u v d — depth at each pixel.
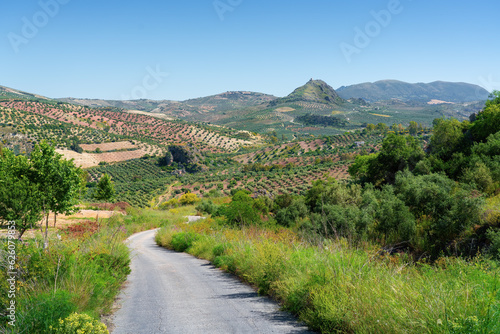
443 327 3.21
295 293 5.90
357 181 41.00
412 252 10.02
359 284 4.82
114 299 7.44
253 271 8.68
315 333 4.74
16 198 9.33
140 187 141.12
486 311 3.19
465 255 8.64
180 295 7.78
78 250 8.21
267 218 24.45
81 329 4.14
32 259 6.30
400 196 13.58
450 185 16.86
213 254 13.67
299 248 8.12
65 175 11.07
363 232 11.06
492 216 9.38
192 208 62.81
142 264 13.91
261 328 5.03
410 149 35.62
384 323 3.75
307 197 27.16
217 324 5.32
